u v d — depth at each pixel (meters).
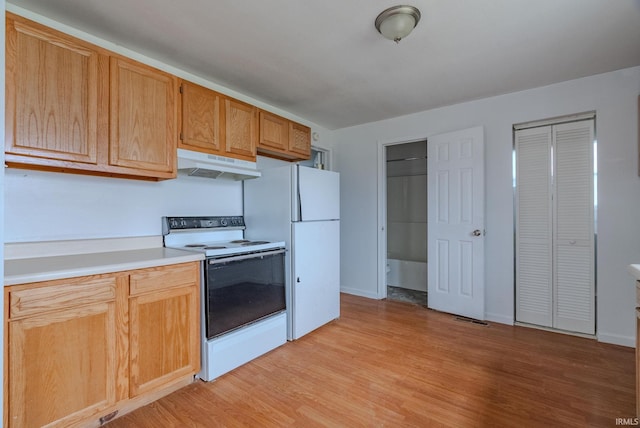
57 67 1.55
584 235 2.64
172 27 1.86
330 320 3.03
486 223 3.08
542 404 1.71
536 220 2.86
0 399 1.06
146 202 2.27
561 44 2.05
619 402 1.71
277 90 2.84
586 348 2.41
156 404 1.73
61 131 1.56
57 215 1.85
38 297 1.31
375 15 1.74
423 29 1.87
